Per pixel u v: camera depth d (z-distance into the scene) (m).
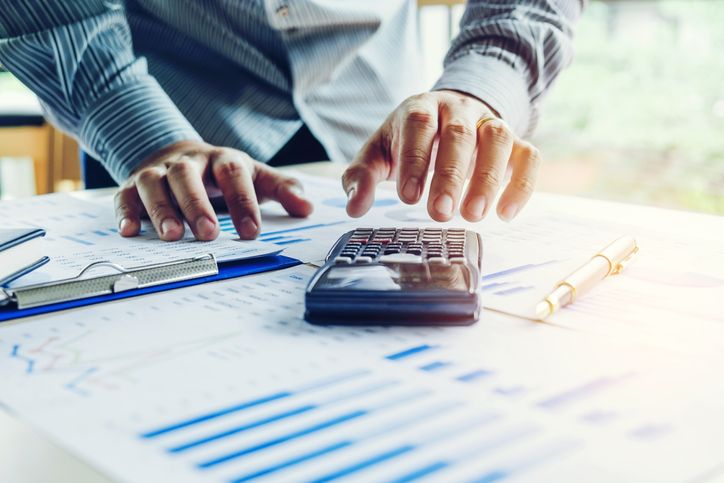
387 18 1.08
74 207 0.72
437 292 0.39
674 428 0.28
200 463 0.25
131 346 0.37
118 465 0.25
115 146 0.75
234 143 1.01
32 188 2.51
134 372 0.33
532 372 0.33
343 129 1.12
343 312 0.39
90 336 0.38
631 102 2.47
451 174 0.52
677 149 2.43
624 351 0.36
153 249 0.55
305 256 0.54
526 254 0.53
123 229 0.60
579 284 0.43
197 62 1.02
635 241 0.52
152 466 0.25
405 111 0.58
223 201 0.71
